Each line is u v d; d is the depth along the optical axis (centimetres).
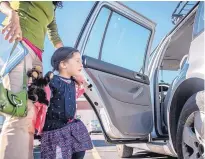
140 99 271
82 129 173
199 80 201
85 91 230
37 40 172
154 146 285
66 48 185
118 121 243
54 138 162
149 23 302
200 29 219
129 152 384
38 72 163
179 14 307
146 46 309
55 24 208
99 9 243
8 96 143
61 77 179
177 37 311
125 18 276
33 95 157
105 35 259
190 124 207
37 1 170
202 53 208
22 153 154
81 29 234
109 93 242
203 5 221
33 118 160
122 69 263
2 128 159
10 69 155
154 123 281
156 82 296
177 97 229
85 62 228
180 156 215
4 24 161
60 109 169
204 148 189
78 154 170
